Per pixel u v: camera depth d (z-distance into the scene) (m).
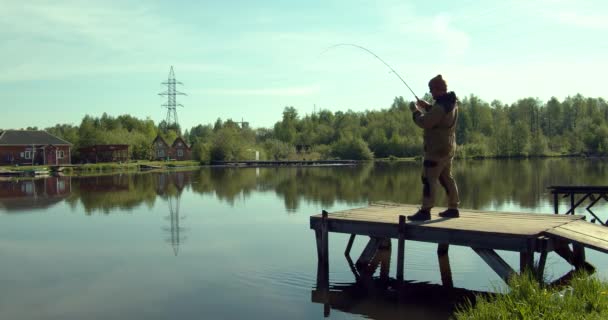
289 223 19.91
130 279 12.12
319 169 63.91
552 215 11.37
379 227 10.78
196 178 48.59
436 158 10.49
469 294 10.23
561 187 17.53
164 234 18.11
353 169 62.47
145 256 14.56
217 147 83.81
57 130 110.00
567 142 97.00
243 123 124.62
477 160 82.25
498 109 124.38
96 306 10.16
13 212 25.16
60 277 12.47
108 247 15.98
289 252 14.46
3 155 72.31
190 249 15.33
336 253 14.12
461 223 10.25
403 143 96.12
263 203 26.95
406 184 37.88
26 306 10.27
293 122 120.25
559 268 11.63
